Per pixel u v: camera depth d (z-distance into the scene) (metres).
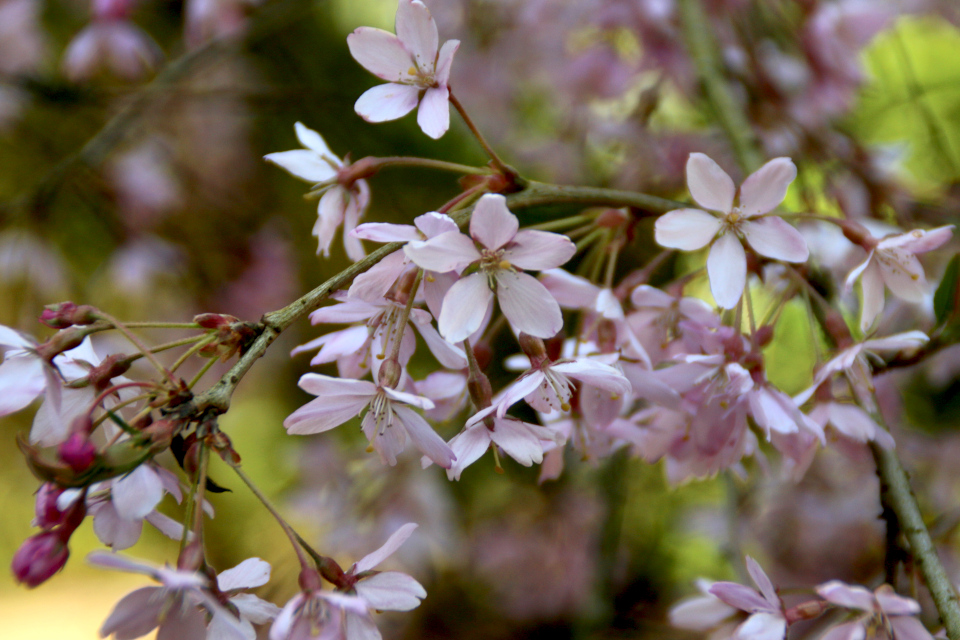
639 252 0.74
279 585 0.77
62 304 0.46
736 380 0.48
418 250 0.45
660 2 0.68
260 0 0.83
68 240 1.03
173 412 0.44
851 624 0.47
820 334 0.52
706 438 0.49
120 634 0.45
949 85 0.70
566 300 0.49
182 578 0.43
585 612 0.82
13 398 0.45
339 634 0.45
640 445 0.51
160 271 0.94
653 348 0.50
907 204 0.60
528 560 0.99
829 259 0.58
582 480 0.92
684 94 0.75
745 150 0.59
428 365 0.95
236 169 1.05
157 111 0.93
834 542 0.83
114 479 0.44
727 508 0.66
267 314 0.46
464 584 1.00
